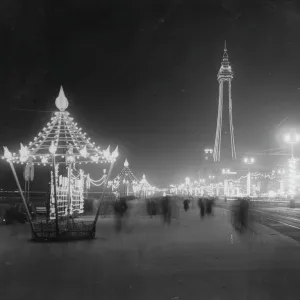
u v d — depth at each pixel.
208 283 9.19
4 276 9.96
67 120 17.50
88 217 31.64
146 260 12.09
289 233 20.16
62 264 11.48
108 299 7.91
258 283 9.17
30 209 26.67
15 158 16.81
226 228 22.59
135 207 46.19
